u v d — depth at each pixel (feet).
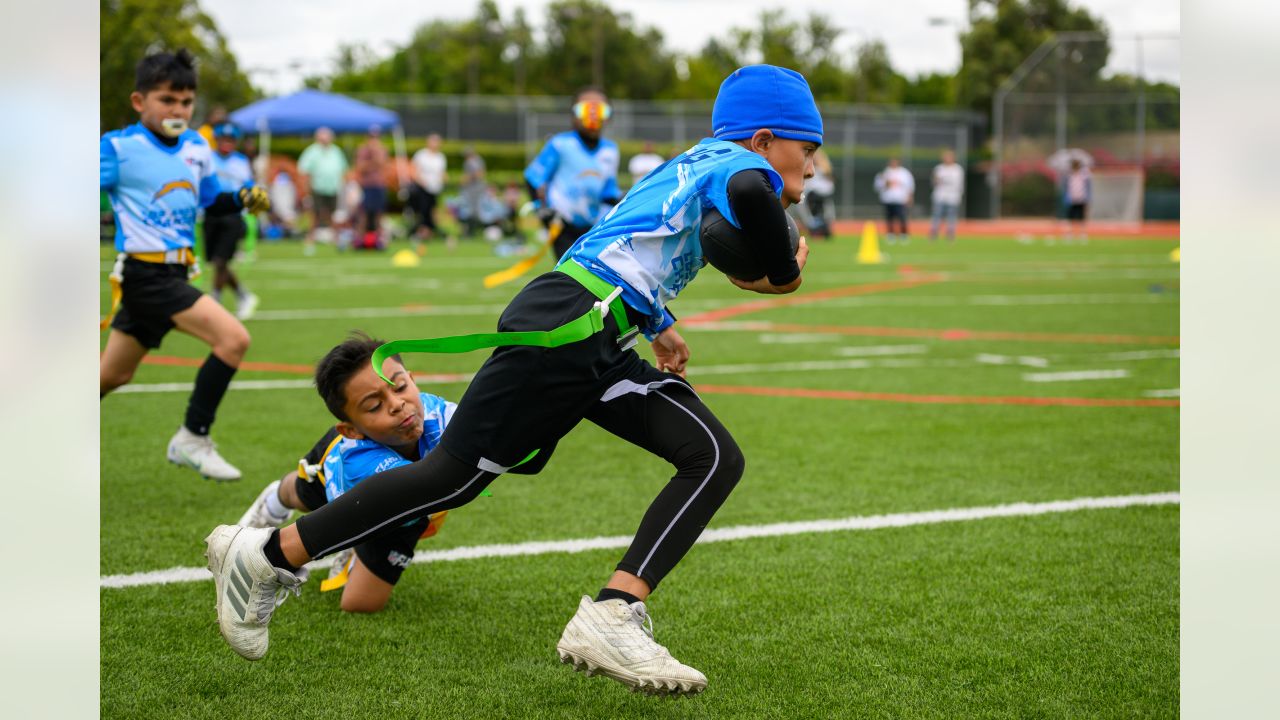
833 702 12.09
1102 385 33.09
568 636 10.80
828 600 15.37
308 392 31.01
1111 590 15.78
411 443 14.24
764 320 48.52
